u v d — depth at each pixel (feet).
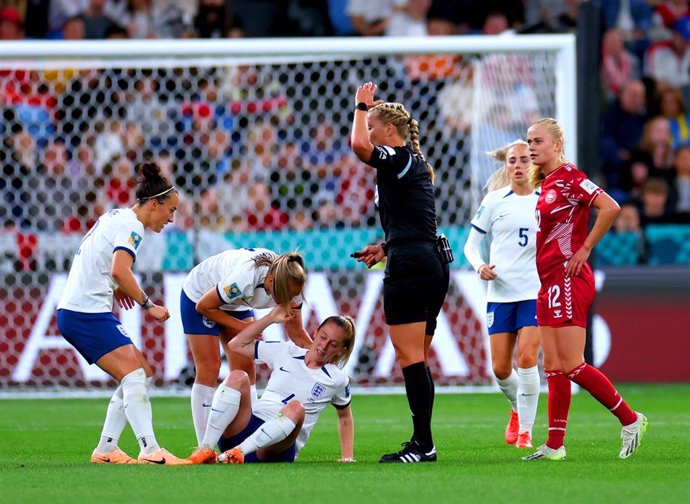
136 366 71.46
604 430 94.17
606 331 145.79
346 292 139.54
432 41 134.82
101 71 159.63
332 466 65.72
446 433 94.32
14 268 137.49
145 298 70.28
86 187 149.28
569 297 69.31
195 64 136.77
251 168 154.61
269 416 70.44
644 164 186.29
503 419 107.45
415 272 67.56
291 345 72.43
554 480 58.54
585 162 131.23
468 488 55.16
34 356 135.64
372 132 69.26
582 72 131.23
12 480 59.16
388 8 191.93
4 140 149.28
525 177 87.40
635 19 200.23
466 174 156.97
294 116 160.15
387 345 138.62
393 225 68.28
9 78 150.61
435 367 138.10
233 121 157.69
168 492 53.88
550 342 70.95
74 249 142.31
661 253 165.48
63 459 76.07
